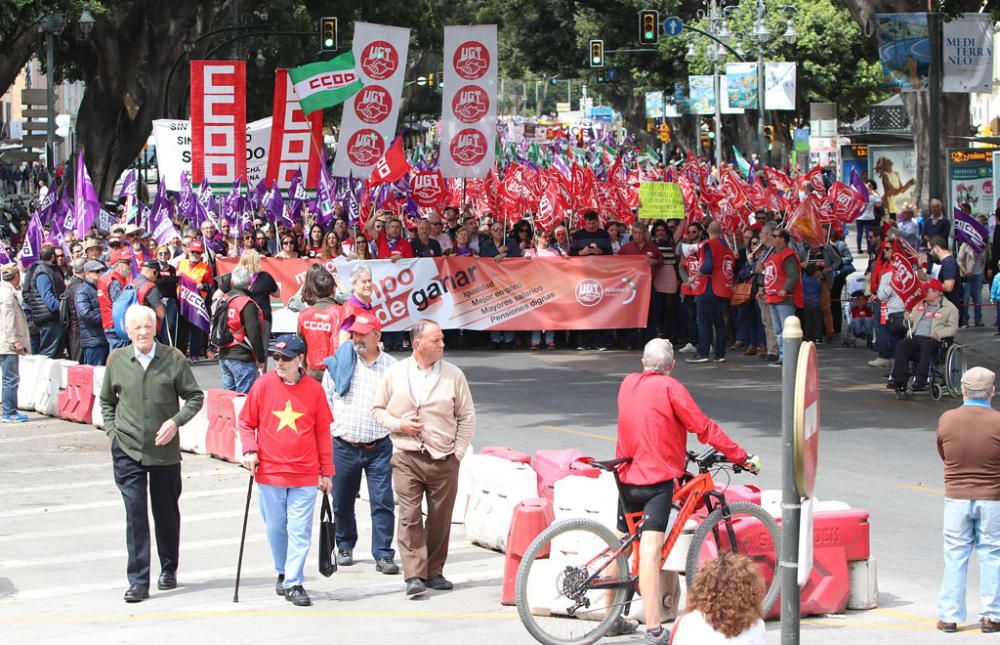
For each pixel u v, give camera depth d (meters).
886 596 9.91
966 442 8.90
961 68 26.03
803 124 74.62
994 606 8.91
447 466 10.09
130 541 10.06
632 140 94.75
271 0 56.16
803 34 64.00
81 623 9.27
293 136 29.27
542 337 25.80
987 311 30.05
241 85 28.38
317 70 24.56
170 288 23.50
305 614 9.52
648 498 8.64
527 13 74.69
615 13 66.81
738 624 5.70
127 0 45.03
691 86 59.69
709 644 5.72
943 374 19.42
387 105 24.78
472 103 25.06
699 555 8.80
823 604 9.37
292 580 9.83
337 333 12.80
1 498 14.23
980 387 9.00
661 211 25.31
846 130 61.44
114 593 10.30
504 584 9.74
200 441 16.81
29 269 21.45
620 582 8.69
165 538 10.36
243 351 16.39
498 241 26.36
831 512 9.45
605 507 9.85
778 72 54.81
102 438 18.00
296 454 9.81
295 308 14.21
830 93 69.19
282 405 9.81
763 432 16.62
